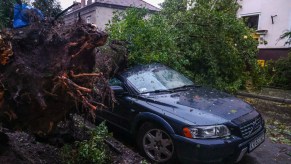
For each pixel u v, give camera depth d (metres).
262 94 10.01
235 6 9.27
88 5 22.56
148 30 6.29
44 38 2.38
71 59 2.31
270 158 4.37
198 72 7.94
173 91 4.46
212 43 7.74
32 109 2.41
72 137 3.71
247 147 3.64
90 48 2.42
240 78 8.13
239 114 3.77
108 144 3.78
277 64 11.88
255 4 13.66
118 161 3.45
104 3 21.66
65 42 2.35
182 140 3.45
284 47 12.54
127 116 4.28
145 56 5.86
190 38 7.80
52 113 2.57
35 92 2.17
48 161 3.16
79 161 3.13
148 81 4.61
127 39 6.12
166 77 4.87
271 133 5.72
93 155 3.12
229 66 7.90
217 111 3.74
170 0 8.77
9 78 2.20
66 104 2.60
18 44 2.34
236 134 3.54
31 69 2.21
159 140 3.79
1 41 2.19
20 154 2.91
